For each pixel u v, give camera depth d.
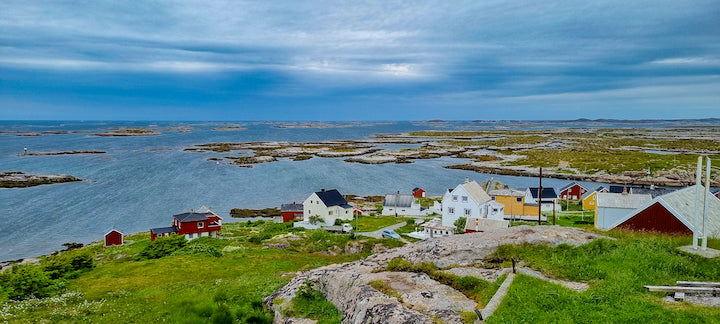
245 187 109.50
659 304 14.52
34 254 58.34
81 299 28.11
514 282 16.67
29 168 128.75
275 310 19.42
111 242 60.00
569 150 182.62
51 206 85.00
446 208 65.00
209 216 67.12
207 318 21.64
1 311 24.39
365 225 71.75
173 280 34.53
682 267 17.78
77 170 127.31
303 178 123.81
